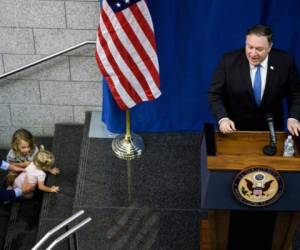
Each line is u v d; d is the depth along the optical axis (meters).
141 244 5.21
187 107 6.25
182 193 5.68
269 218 4.37
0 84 6.46
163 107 6.24
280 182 3.83
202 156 4.32
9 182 6.27
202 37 5.74
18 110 6.70
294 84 4.68
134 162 6.00
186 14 5.59
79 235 5.28
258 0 5.46
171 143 6.23
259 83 4.64
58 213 5.80
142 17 5.16
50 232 4.30
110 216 5.47
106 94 6.02
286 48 5.77
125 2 5.09
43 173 6.05
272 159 3.84
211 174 3.86
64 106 6.64
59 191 6.05
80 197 5.65
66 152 6.48
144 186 5.75
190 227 5.37
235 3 5.50
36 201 6.20
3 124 6.85
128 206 5.56
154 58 5.35
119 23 5.15
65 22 5.97
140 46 5.27
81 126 6.79
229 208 4.07
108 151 6.12
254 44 4.27
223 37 5.72
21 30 6.04
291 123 4.31
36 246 4.19
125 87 5.43
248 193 3.90
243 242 4.54
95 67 6.29
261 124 4.84
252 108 4.75
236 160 3.84
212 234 4.42
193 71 5.97
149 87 5.46
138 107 6.20
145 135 6.32
